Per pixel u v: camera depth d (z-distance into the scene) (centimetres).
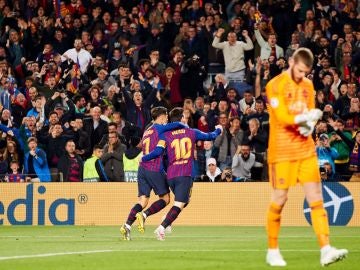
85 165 4759
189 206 4688
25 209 4716
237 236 3653
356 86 5462
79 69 5653
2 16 6278
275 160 2191
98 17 6144
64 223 4712
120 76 5478
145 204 3425
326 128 4788
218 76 5509
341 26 6047
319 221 2145
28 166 4834
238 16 6066
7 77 5488
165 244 3048
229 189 4672
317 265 2180
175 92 5588
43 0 6412
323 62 5550
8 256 2502
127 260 2330
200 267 2134
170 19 6156
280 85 2177
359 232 4019
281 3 6150
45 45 5866
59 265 2206
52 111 5075
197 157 4931
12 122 5272
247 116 5197
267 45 5841
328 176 4616
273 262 2177
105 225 4678
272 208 2191
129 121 5247
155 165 3400
